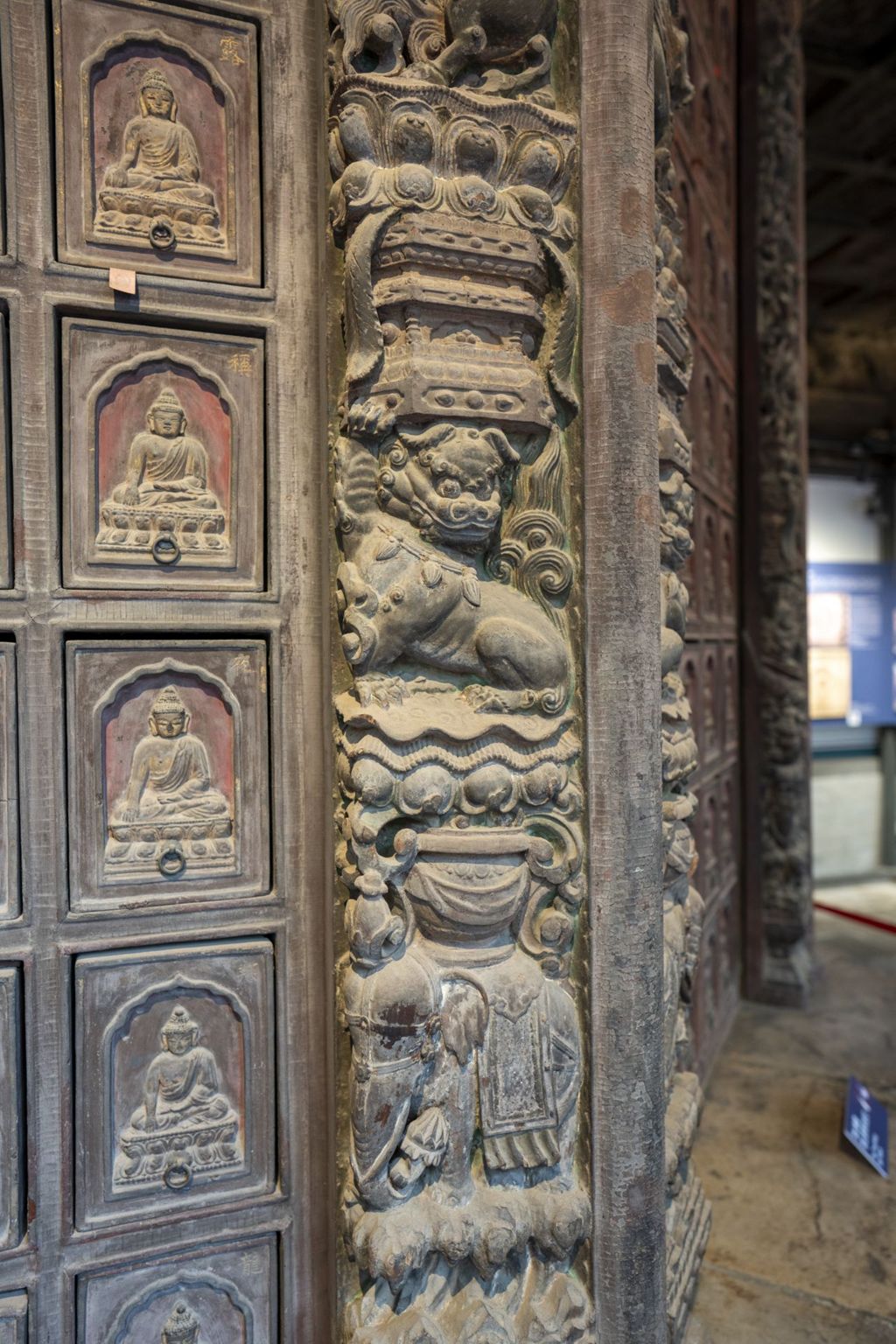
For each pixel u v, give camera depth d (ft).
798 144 10.18
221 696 4.26
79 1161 4.02
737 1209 6.40
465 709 4.07
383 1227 3.85
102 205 4.07
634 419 4.12
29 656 3.96
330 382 4.18
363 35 4.01
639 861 4.15
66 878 4.00
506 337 4.08
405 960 3.96
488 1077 4.01
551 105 4.17
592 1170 4.13
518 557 4.18
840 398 18.44
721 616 9.70
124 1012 4.09
